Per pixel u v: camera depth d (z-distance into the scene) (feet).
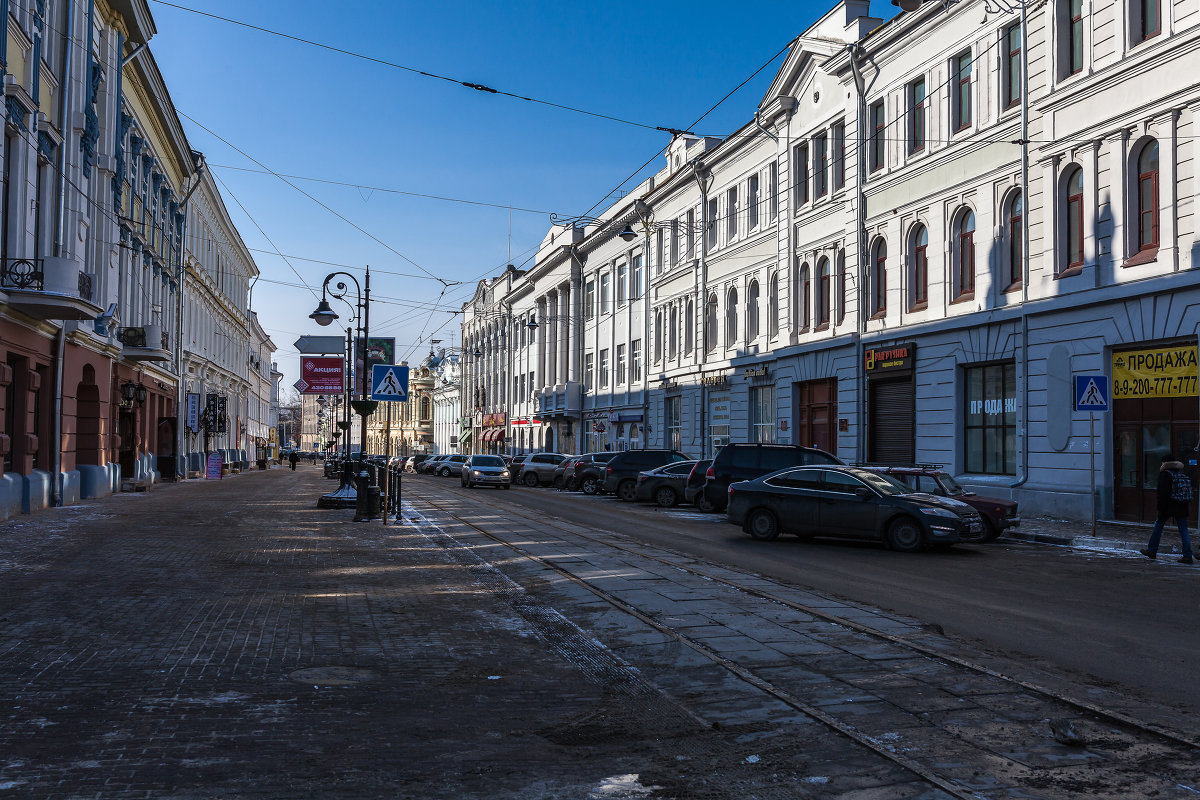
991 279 76.23
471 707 21.03
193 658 24.76
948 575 42.32
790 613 32.01
